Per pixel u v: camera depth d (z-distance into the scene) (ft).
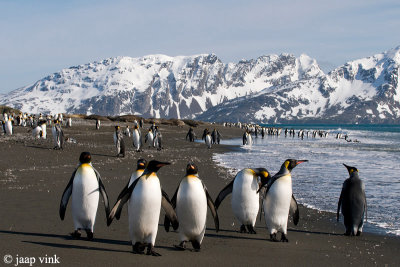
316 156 106.63
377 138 273.13
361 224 30.25
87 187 24.49
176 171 63.77
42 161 67.36
